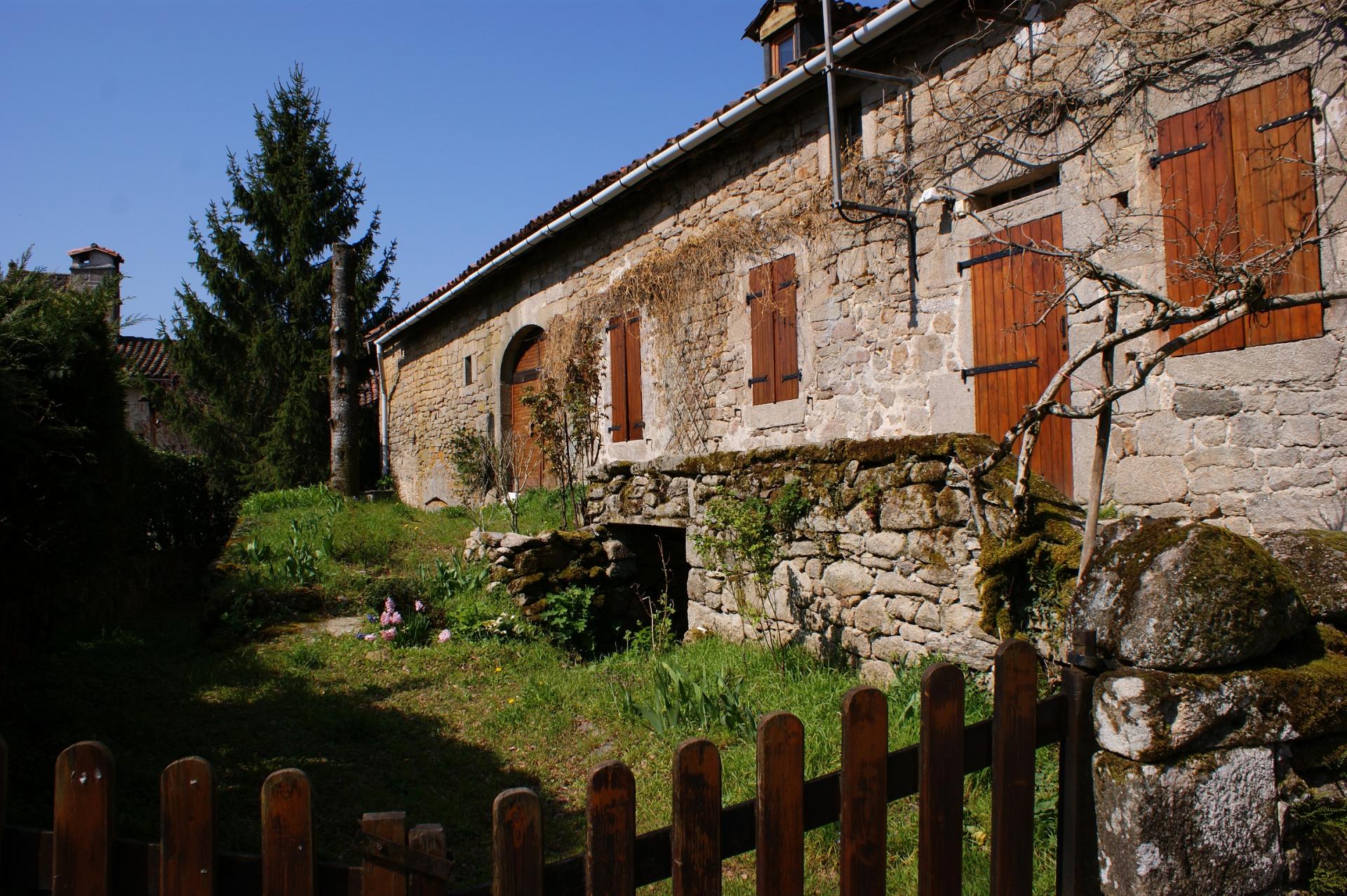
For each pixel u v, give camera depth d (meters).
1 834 1.47
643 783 3.74
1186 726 1.83
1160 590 1.89
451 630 6.23
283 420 18.50
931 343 6.57
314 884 1.45
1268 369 4.61
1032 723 1.90
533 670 5.61
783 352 7.96
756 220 8.16
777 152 7.99
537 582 6.81
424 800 3.69
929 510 4.36
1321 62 4.42
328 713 4.63
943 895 1.78
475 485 12.44
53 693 4.15
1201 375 4.90
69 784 1.44
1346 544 2.22
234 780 3.74
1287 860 1.98
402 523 9.51
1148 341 5.14
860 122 7.20
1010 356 5.98
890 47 6.80
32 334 3.12
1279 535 2.38
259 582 6.73
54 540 3.31
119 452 3.70
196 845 1.43
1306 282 4.47
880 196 6.93
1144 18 5.11
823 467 5.10
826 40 6.52
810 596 5.22
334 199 20.12
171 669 5.20
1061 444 5.66
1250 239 4.69
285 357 19.03
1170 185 5.07
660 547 7.05
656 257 9.59
